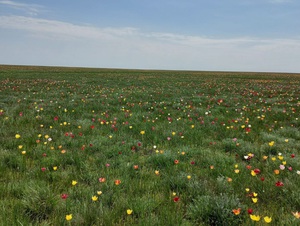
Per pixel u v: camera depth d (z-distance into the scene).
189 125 8.35
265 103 13.89
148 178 4.26
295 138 6.93
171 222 2.91
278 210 3.28
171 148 5.98
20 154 5.12
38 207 3.12
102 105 12.05
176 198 3.26
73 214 3.06
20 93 16.72
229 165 4.87
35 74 44.66
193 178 4.16
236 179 4.16
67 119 8.69
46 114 9.55
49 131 7.08
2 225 2.72
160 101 14.56
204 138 6.87
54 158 4.89
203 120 9.08
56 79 33.34
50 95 15.98
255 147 5.88
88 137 6.62
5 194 3.50
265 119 9.43
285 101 14.84
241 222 3.01
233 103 13.77
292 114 10.26
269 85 29.45
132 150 5.77
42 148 5.55
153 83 30.44
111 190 3.67
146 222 2.88
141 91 19.88
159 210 3.25
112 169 4.63
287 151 5.65
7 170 4.35
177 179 4.06
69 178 4.13
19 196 3.48
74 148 5.74
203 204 3.26
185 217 3.18
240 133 7.28
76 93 17.91
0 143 5.89
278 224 2.92
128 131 7.56
